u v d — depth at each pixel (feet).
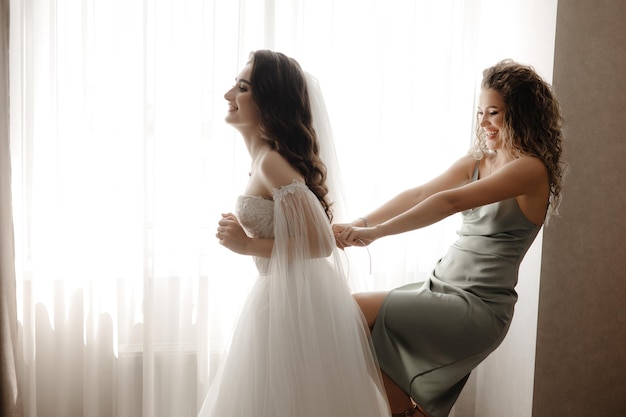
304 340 6.97
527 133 7.76
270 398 6.90
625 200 10.32
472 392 11.59
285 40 10.12
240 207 7.44
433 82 10.74
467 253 8.04
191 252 9.94
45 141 9.44
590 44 9.84
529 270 10.27
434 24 10.69
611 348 10.51
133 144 9.65
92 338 9.62
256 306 7.30
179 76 9.69
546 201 7.86
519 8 10.40
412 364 7.70
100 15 9.43
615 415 10.62
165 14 9.57
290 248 7.11
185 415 10.16
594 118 10.00
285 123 7.39
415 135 10.72
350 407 6.94
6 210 8.80
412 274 10.91
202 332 9.93
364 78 10.37
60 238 9.54
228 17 9.79
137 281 9.85
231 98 7.70
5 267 8.82
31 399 9.48
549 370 10.19
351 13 10.27
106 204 9.62
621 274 10.43
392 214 8.54
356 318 7.29
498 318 7.70
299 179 7.29
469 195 7.57
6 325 8.84
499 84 7.84
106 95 9.50
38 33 9.30
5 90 8.72
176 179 9.80
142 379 10.00
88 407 9.70
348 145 10.39
